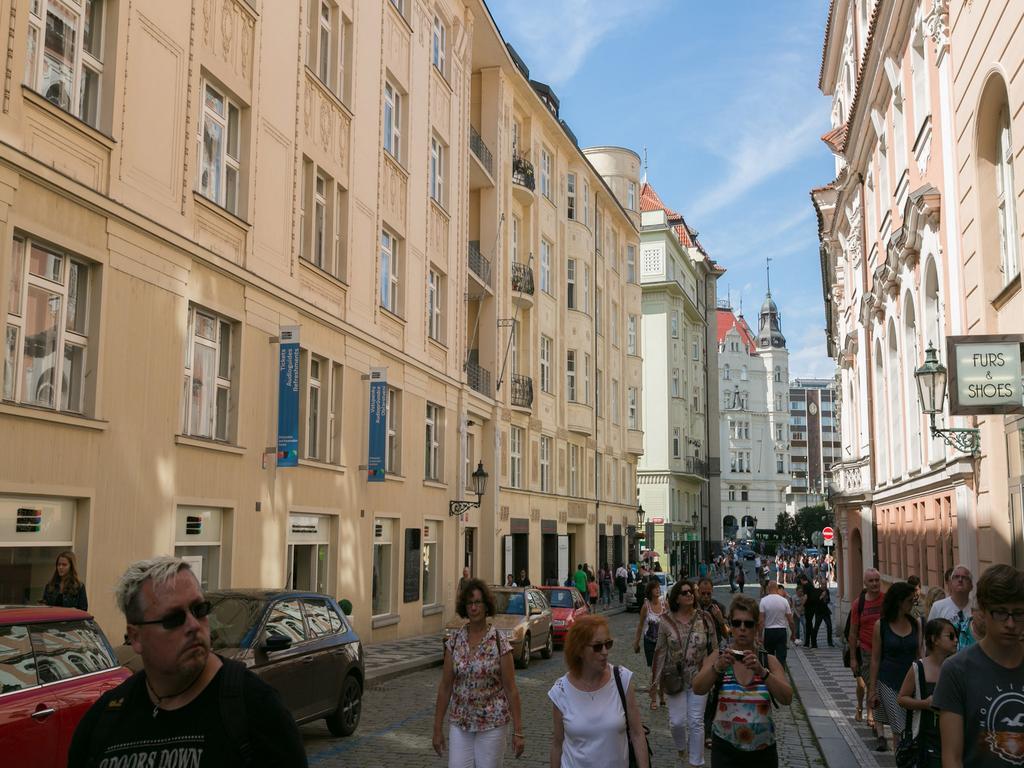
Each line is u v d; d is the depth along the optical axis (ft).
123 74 42.50
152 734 8.96
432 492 84.69
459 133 94.73
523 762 32.91
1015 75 39.01
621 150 172.76
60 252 39.32
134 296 43.01
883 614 29.17
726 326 483.51
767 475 475.31
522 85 114.32
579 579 113.91
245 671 9.38
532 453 116.47
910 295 69.41
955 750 13.26
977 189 45.73
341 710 36.27
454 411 91.04
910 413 71.97
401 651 65.51
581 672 17.57
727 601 134.72
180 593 9.05
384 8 75.31
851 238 106.83
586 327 137.49
